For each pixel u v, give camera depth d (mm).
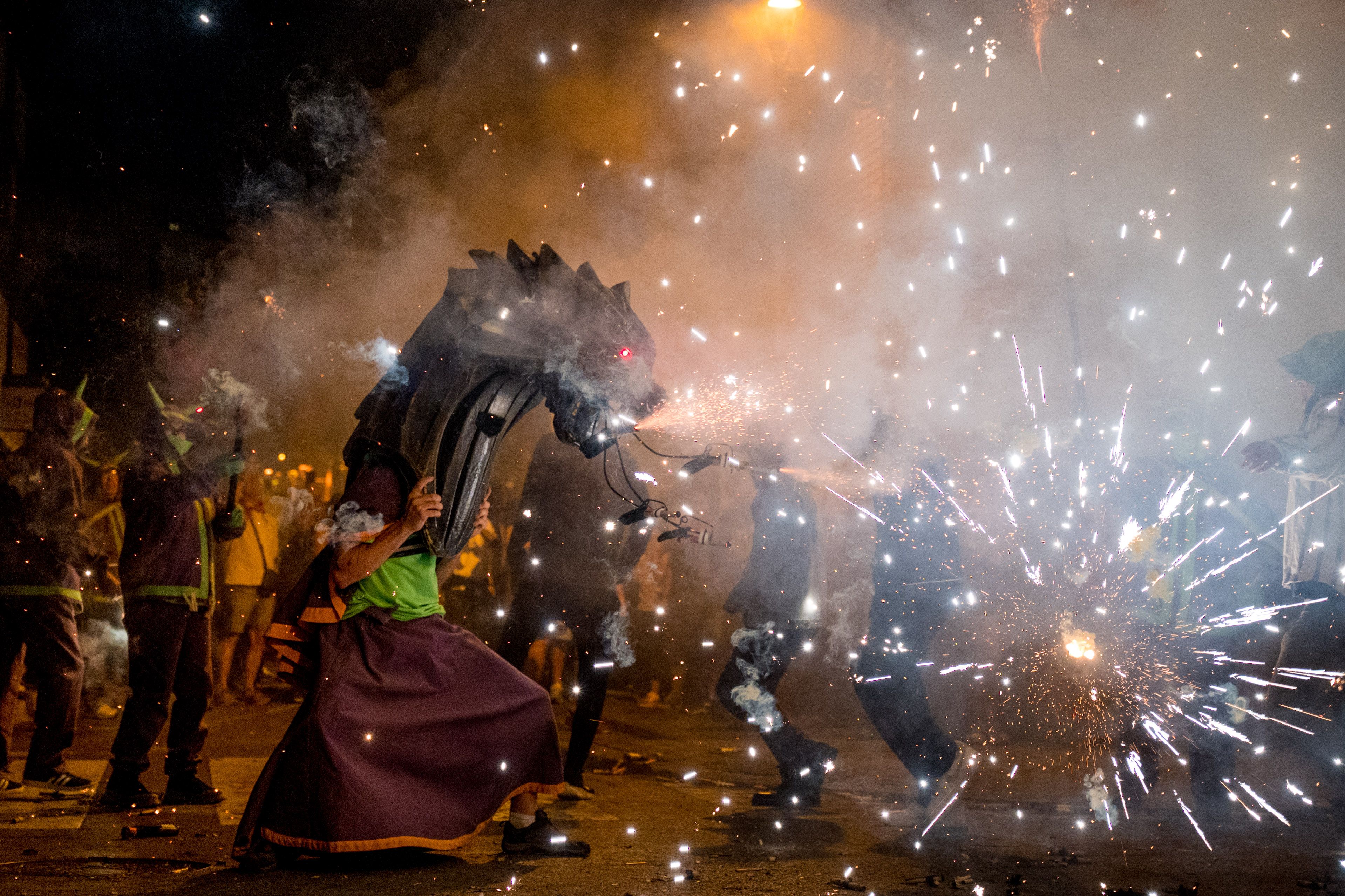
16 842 4590
